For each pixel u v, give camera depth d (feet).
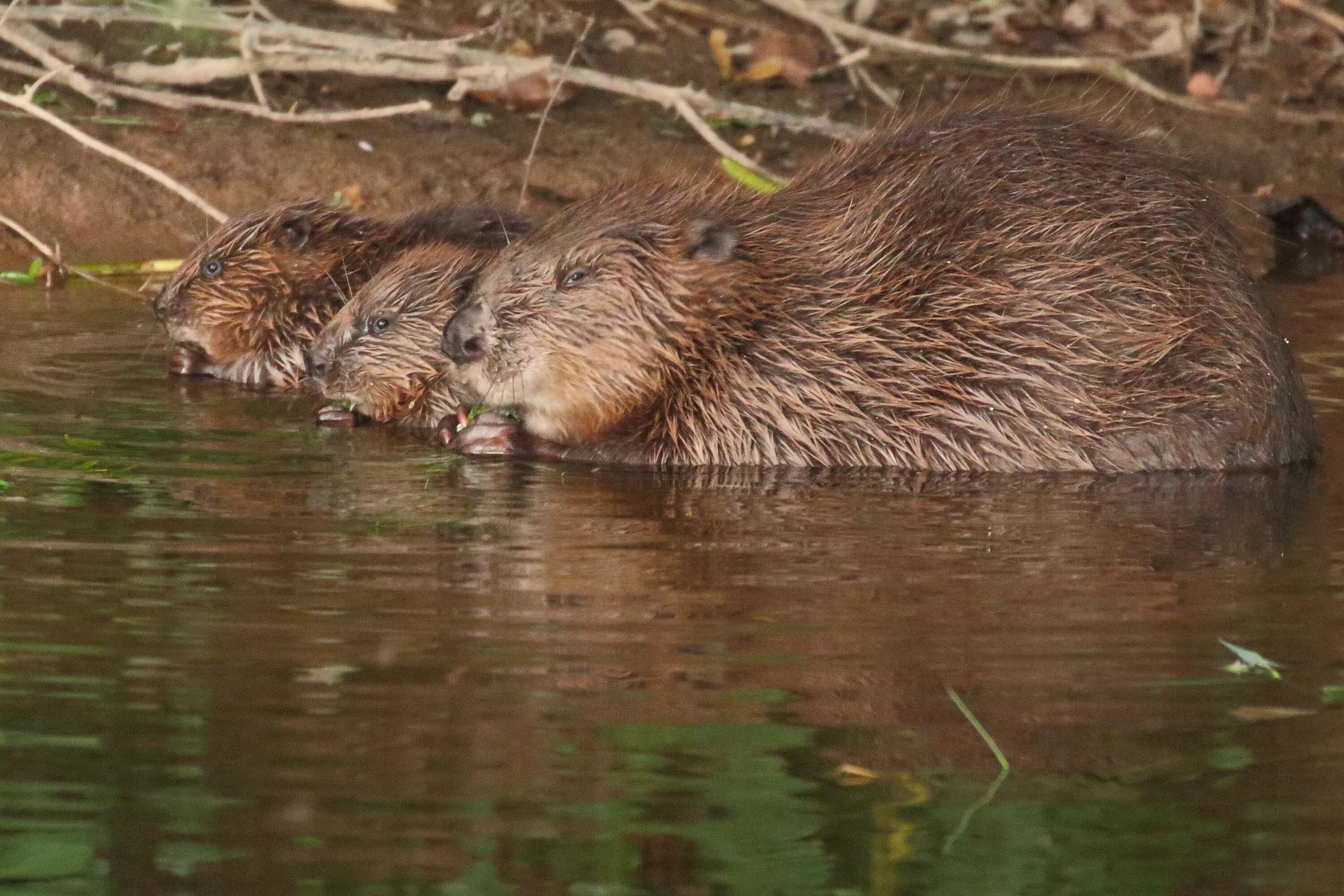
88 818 17.93
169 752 19.45
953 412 33.60
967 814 18.63
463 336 34.35
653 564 26.66
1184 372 33.53
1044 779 19.45
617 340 34.14
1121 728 20.71
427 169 52.65
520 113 57.36
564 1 63.52
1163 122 59.93
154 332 42.50
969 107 59.72
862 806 18.72
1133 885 17.30
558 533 28.37
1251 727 20.81
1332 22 64.39
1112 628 24.06
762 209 35.60
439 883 16.94
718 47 60.90
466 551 27.14
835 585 25.73
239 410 37.88
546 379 34.47
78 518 28.17
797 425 34.01
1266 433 33.94
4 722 20.04
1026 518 29.91
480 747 19.79
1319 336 42.96
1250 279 35.17
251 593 24.72
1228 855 17.93
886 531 28.94
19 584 24.76
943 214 34.27
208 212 44.91
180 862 17.22
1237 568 27.07
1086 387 33.27
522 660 22.33
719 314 34.24
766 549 27.66
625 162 54.49
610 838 17.87
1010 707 21.24
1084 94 42.01
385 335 37.86
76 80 51.62
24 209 48.52
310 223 42.45
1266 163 58.39
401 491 31.19
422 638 23.02
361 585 25.22
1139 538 28.78
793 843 17.94
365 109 56.03
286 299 41.68
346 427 37.14
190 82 52.70
